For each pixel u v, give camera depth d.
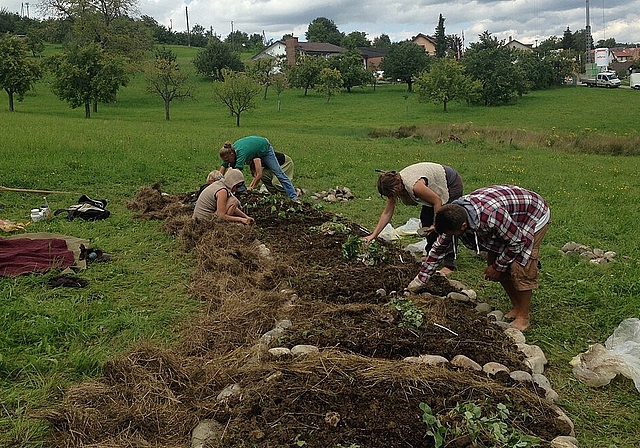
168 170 13.02
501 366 4.30
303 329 4.80
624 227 9.45
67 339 4.84
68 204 9.80
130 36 62.50
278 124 40.06
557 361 4.92
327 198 11.23
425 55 71.06
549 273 7.00
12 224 8.12
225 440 3.41
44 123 23.92
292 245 7.43
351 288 5.91
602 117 41.34
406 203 6.76
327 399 3.69
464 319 5.16
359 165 15.73
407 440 3.36
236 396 3.81
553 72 64.56
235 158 9.46
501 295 6.34
